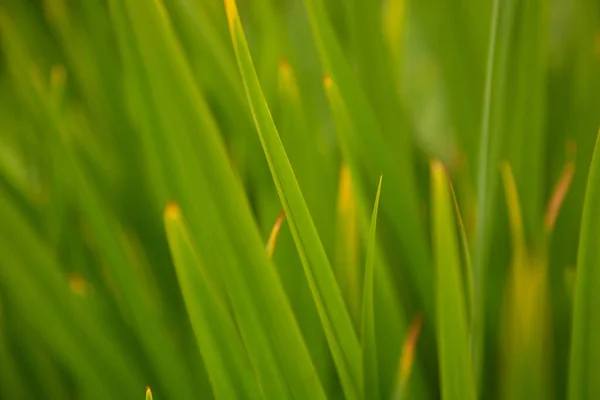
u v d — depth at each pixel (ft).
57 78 2.53
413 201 2.21
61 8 2.82
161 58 1.91
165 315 2.33
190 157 1.90
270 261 1.86
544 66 2.25
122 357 2.17
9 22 2.70
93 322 2.16
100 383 2.16
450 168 2.56
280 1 2.95
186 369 2.17
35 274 2.14
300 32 2.86
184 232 1.84
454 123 2.47
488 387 2.21
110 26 2.59
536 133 2.27
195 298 1.87
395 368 2.09
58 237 2.35
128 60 2.06
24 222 2.13
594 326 1.88
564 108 2.53
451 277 1.80
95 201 2.20
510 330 2.12
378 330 2.09
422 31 3.32
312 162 2.18
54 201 2.34
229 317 1.89
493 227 2.26
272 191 2.27
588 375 1.90
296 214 1.81
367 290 1.89
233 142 2.35
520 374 2.10
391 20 2.49
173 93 1.91
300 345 1.86
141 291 2.19
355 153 2.06
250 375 1.90
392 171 2.12
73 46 2.81
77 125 2.62
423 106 3.13
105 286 2.31
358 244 2.21
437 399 2.19
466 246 1.90
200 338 1.88
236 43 1.76
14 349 2.31
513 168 2.29
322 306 1.85
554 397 2.21
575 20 2.62
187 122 1.90
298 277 2.14
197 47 2.42
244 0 3.00
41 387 2.30
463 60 2.46
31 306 2.14
